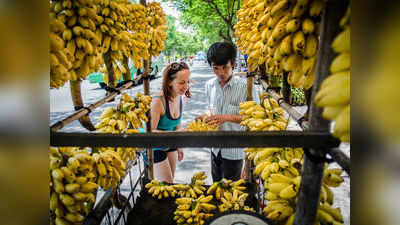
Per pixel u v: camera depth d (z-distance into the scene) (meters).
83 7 1.31
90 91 13.49
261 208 1.52
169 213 1.65
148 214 1.65
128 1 1.86
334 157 0.68
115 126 1.74
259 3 1.38
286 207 1.03
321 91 0.63
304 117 1.15
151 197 1.82
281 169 1.21
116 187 1.47
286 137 0.69
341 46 0.60
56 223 1.09
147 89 2.46
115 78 1.83
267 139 0.69
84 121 1.47
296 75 1.02
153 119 2.51
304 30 0.88
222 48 2.42
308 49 0.91
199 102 9.61
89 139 0.75
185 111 8.16
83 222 1.16
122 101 1.93
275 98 1.63
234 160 2.75
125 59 2.00
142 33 2.10
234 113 2.72
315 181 0.75
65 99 10.04
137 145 0.72
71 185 1.04
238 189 1.79
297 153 1.29
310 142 0.69
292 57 0.99
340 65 0.61
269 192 1.12
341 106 0.59
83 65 1.39
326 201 1.02
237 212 1.03
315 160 0.72
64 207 1.09
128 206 1.75
